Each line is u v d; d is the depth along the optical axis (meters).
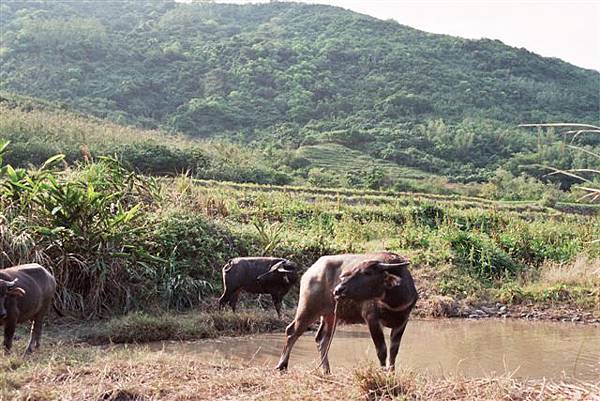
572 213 32.50
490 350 10.88
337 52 96.62
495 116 72.56
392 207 24.95
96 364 7.77
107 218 12.77
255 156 48.69
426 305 14.96
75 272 12.52
